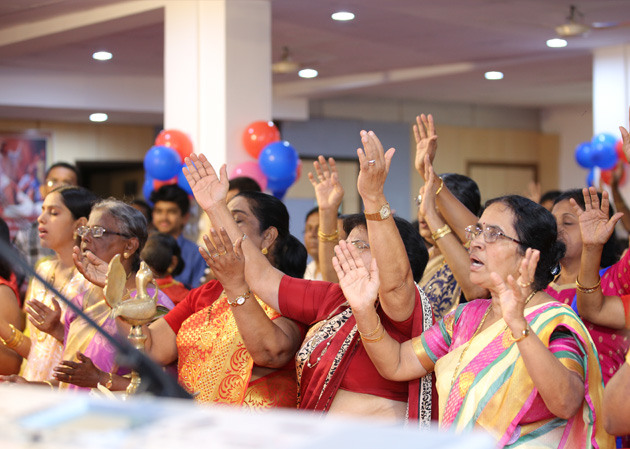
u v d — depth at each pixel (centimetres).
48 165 999
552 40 755
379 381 217
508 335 190
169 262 399
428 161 276
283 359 228
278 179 570
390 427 67
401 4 615
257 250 239
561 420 183
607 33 729
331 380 218
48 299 293
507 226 196
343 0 598
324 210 322
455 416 189
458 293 304
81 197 304
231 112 568
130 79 905
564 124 1262
